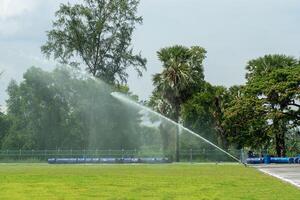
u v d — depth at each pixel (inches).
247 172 1643.7
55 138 3216.0
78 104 3179.1
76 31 3065.9
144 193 851.4
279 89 3127.5
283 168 2032.5
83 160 2812.5
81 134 3186.5
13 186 990.4
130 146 3230.8
